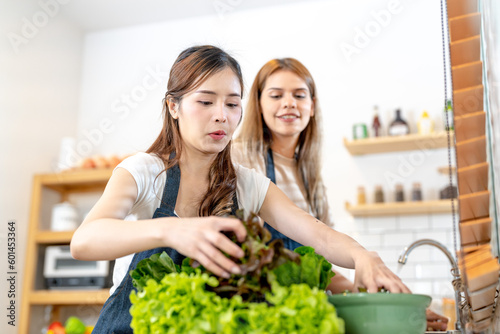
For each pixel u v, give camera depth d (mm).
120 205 1003
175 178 1114
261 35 4117
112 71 4352
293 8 4090
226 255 755
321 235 1084
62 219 3660
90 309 3656
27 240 3637
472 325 1025
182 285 699
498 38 888
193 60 1078
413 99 3742
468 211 924
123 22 4348
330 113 3838
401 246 3568
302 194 1929
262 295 723
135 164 1073
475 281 910
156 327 694
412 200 3484
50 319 3652
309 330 640
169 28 4320
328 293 838
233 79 1077
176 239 755
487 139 1049
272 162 1904
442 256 3504
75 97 4293
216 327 663
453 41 960
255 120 1945
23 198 3670
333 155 3760
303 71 1947
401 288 851
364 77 3854
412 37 3840
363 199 3547
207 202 1121
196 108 1057
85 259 863
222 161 1168
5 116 3572
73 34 4320
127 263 1108
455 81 949
